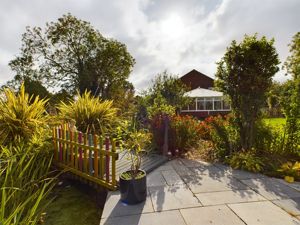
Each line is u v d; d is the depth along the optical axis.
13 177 2.80
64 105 7.89
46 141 4.84
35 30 22.92
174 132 6.29
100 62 23.98
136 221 2.77
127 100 16.88
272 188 3.73
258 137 5.54
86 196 4.30
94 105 7.59
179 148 6.27
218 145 6.00
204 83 34.59
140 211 3.02
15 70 22.86
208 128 7.54
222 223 2.68
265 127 5.69
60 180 4.84
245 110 5.40
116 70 25.19
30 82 20.98
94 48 24.03
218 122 6.68
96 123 7.10
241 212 2.94
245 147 5.47
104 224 2.72
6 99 5.50
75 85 23.58
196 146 6.73
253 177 4.30
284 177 4.18
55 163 4.89
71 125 5.48
